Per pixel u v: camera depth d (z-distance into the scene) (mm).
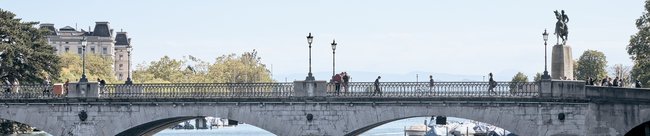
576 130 74062
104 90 76562
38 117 77188
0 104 77312
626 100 73188
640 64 99125
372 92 75062
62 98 76688
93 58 186625
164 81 186125
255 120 75500
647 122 75688
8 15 106375
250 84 76062
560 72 82688
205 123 198125
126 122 76312
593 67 153250
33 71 104000
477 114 74188
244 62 199375
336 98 74812
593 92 73938
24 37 105500
